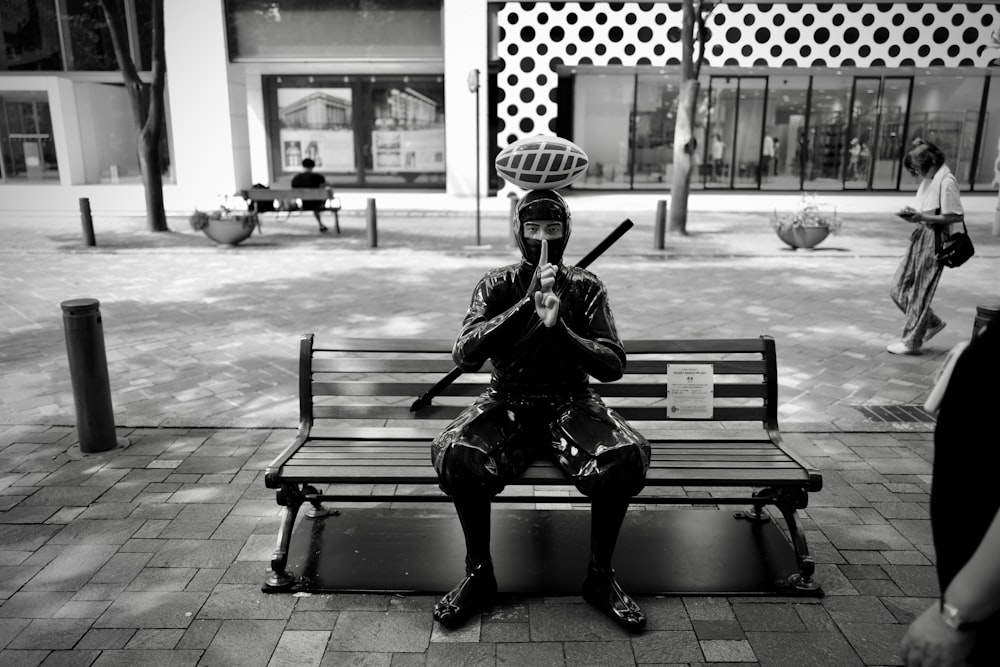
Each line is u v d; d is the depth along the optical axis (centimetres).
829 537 387
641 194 2225
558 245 324
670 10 2033
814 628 316
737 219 1919
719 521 403
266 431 529
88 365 475
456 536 387
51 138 2105
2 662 294
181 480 452
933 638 149
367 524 399
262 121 2242
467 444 314
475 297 334
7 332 808
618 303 948
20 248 1392
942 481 159
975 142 2267
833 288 1052
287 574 346
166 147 2206
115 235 1597
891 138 2283
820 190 2294
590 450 313
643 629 314
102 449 490
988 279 1121
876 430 528
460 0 2012
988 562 139
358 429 391
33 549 375
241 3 2059
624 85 2258
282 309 917
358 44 2089
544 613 327
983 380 151
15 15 2066
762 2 2036
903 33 2053
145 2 2072
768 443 378
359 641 308
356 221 1878
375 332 807
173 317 876
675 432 403
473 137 2080
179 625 318
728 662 296
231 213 1490
